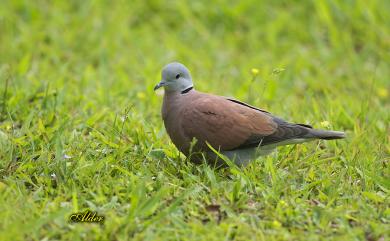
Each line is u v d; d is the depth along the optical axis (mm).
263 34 18438
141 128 11461
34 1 18734
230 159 10414
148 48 17438
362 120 12945
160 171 10250
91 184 9664
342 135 10391
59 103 12844
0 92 13133
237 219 8945
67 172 9852
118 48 17203
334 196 9766
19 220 8531
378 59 17688
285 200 9492
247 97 14602
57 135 10555
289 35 18422
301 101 14414
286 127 10391
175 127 10562
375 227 8953
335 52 17656
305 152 11312
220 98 10547
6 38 17109
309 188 10023
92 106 13266
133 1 19016
